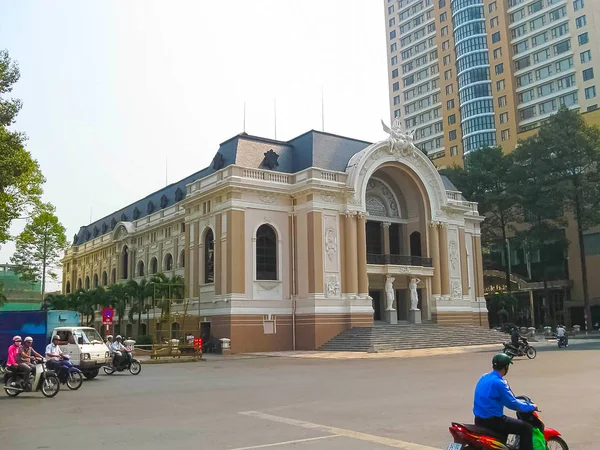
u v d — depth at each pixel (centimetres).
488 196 6719
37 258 6806
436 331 4575
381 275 4922
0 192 3428
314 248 4394
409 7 12050
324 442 1103
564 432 1162
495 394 827
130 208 7606
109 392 2031
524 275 7631
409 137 5147
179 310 4922
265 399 1728
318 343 4291
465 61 10381
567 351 3691
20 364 1939
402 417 1362
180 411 1528
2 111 3234
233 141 4828
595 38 8794
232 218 4353
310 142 4797
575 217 6372
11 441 1170
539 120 9412
